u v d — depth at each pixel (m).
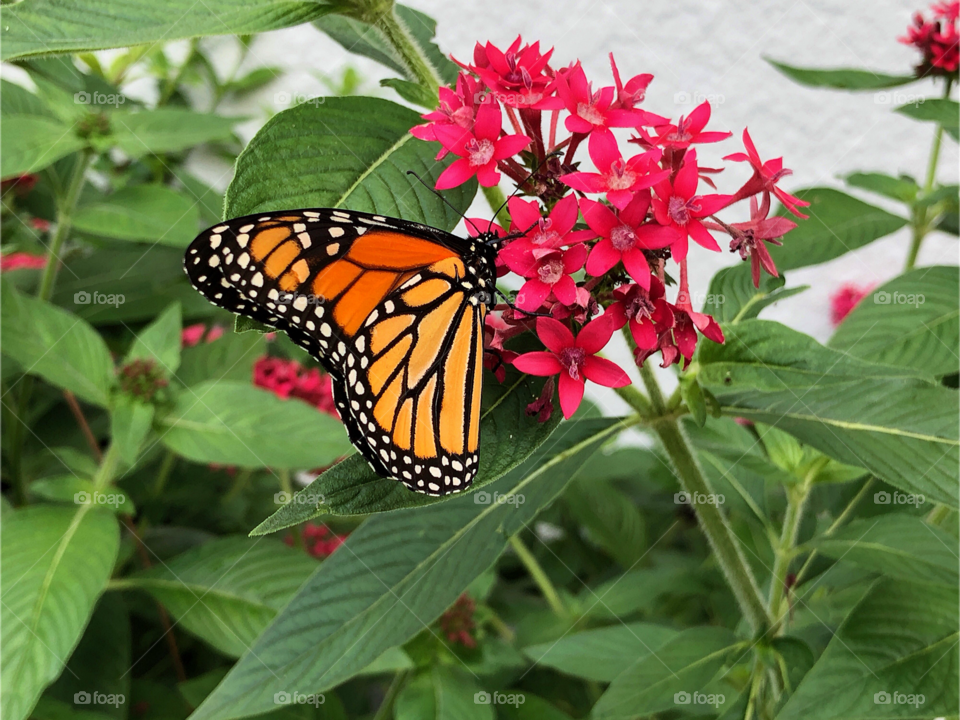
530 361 0.15
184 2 0.14
